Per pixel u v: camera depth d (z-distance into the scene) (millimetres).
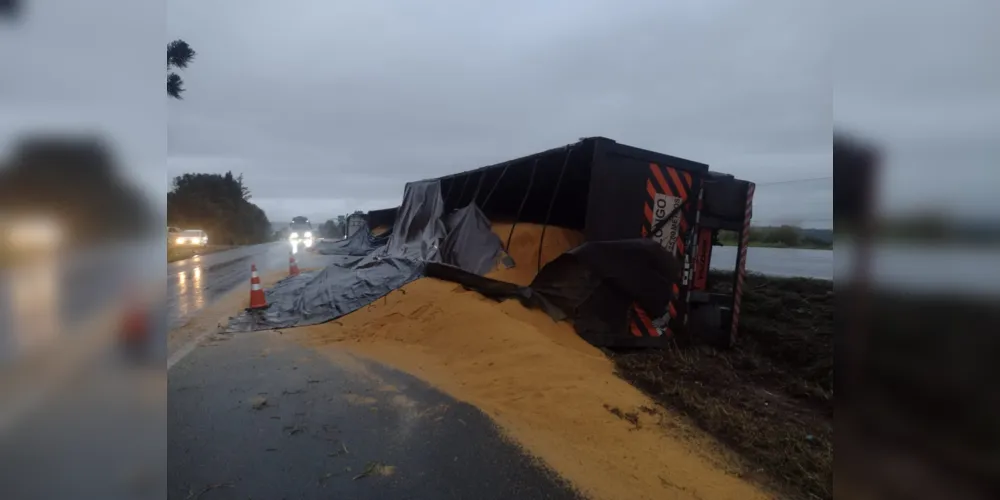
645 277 5383
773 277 8406
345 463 2963
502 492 2660
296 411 3752
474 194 9734
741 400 4363
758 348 6590
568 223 7547
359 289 8211
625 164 5703
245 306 8672
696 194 6230
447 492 2660
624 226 5680
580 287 5320
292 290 10016
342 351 5477
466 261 7434
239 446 3174
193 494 2625
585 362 4617
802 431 3658
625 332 5461
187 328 6805
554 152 6504
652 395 4145
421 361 5020
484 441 3242
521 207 7680
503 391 4059
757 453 3145
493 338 4941
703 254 6688
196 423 3527
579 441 3242
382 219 21141
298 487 2705
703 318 6477
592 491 2680
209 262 19344
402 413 3701
